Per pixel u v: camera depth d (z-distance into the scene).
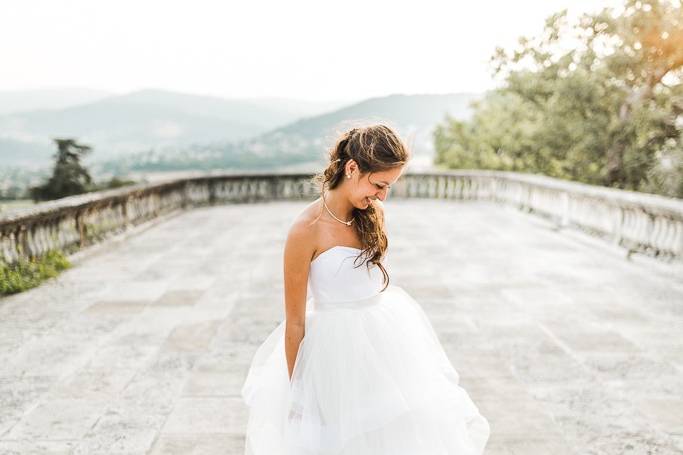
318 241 1.66
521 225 10.63
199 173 15.14
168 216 11.95
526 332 4.45
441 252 7.95
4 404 3.24
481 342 4.23
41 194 26.72
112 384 3.51
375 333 1.76
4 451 2.72
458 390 1.93
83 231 7.97
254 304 5.32
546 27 17.70
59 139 27.06
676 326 4.55
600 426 2.92
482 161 29.05
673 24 14.80
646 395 3.29
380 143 1.52
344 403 1.69
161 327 4.64
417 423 1.70
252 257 7.68
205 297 5.59
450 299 5.46
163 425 2.97
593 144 17.92
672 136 16.55
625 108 17.30
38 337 4.41
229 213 12.98
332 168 1.62
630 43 15.59
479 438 1.96
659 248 6.84
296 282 1.65
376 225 1.70
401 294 2.11
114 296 5.64
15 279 5.88
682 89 15.78
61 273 6.71
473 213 12.58
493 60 19.16
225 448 2.73
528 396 3.29
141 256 7.82
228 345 4.20
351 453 1.66
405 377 1.78
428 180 15.48
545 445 2.73
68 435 2.88
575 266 6.93
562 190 9.81
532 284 6.03
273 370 1.93
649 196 7.26
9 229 6.10
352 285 1.72
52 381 3.56
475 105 31.14
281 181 15.45
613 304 5.23
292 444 1.71
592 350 4.04
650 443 2.75
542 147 21.27
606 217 8.20
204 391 3.39
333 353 1.71
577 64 17.75
